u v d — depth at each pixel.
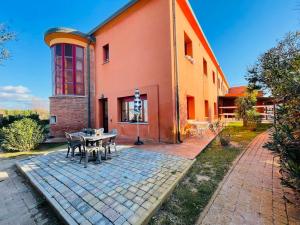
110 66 9.28
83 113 10.03
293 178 2.20
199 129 8.36
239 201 2.64
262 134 8.72
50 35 9.47
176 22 7.02
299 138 2.19
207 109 13.00
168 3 6.62
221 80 22.22
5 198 3.23
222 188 3.06
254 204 2.55
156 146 6.27
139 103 6.96
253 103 10.51
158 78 6.97
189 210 2.49
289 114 2.42
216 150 5.74
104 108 10.24
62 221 2.42
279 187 3.04
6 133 6.76
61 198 2.86
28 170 4.27
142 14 7.56
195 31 9.78
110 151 5.56
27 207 2.90
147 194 2.83
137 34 7.78
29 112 17.14
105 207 2.52
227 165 4.23
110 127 9.36
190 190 3.06
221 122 11.35
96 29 9.86
